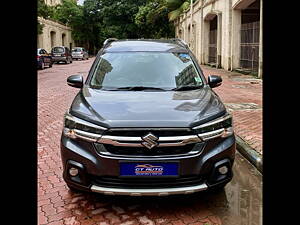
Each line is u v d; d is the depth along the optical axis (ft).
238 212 11.98
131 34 171.32
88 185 11.33
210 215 11.75
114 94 13.66
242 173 15.81
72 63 110.42
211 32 90.89
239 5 61.26
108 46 17.52
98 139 11.09
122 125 10.98
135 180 11.00
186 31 121.08
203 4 90.68
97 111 11.88
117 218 11.48
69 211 11.97
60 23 148.56
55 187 14.02
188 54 16.76
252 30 58.85
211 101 13.06
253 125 23.07
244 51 63.41
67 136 11.83
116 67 15.69
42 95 40.57
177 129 10.99
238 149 19.02
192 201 12.70
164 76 15.17
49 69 82.53
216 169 11.42
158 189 10.93
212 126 11.50
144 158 10.84
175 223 11.18
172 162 10.88
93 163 11.10
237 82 48.37
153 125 10.94
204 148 11.25
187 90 14.46
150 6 147.64
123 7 164.35
